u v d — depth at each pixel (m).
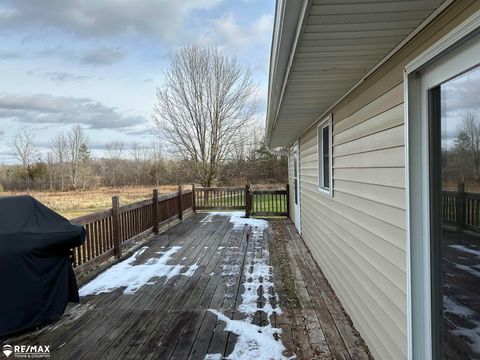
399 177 1.95
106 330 2.87
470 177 1.36
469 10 1.26
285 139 8.01
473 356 1.37
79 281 4.09
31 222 2.95
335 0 1.28
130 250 5.79
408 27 1.57
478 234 1.31
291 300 3.49
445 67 1.50
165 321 3.03
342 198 3.41
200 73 16.66
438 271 1.62
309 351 2.47
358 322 2.78
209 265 4.86
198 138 16.77
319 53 1.92
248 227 8.10
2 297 2.72
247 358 2.38
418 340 1.76
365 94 2.62
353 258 2.98
